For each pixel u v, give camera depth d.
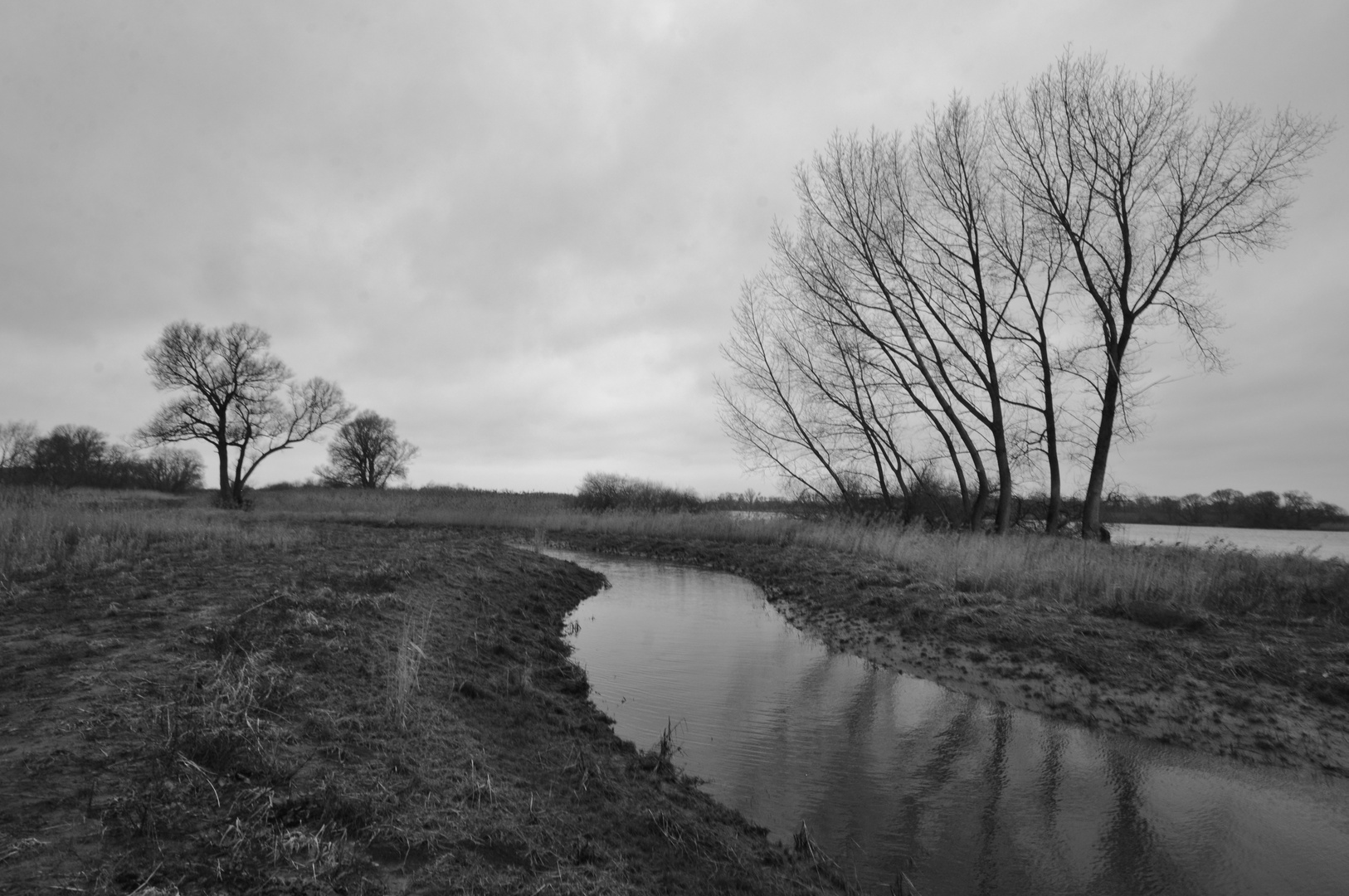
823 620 15.48
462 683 8.29
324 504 51.97
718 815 6.52
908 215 26.27
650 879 4.97
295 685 6.90
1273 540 27.77
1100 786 7.56
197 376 56.25
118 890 3.64
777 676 11.48
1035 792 7.41
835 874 5.72
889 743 8.71
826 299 27.23
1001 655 11.55
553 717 8.23
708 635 14.41
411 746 6.18
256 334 58.00
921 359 26.02
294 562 15.11
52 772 4.81
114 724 5.59
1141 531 37.94
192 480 81.38
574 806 5.90
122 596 10.62
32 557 13.95
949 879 5.83
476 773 5.93
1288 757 8.09
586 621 15.54
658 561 28.20
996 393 25.41
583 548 32.19
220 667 6.74
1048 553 17.23
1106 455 24.52
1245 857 6.23
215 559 15.12
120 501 46.44
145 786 4.60
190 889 3.77
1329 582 13.61
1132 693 9.78
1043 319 25.11
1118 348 24.28
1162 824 6.79
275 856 4.15
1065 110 24.25
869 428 27.97
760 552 26.14
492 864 4.66
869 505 30.91
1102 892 5.71
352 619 9.86
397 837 4.68
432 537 26.91
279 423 59.81
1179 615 12.09
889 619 14.27
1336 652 10.05
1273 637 11.04
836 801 7.16
